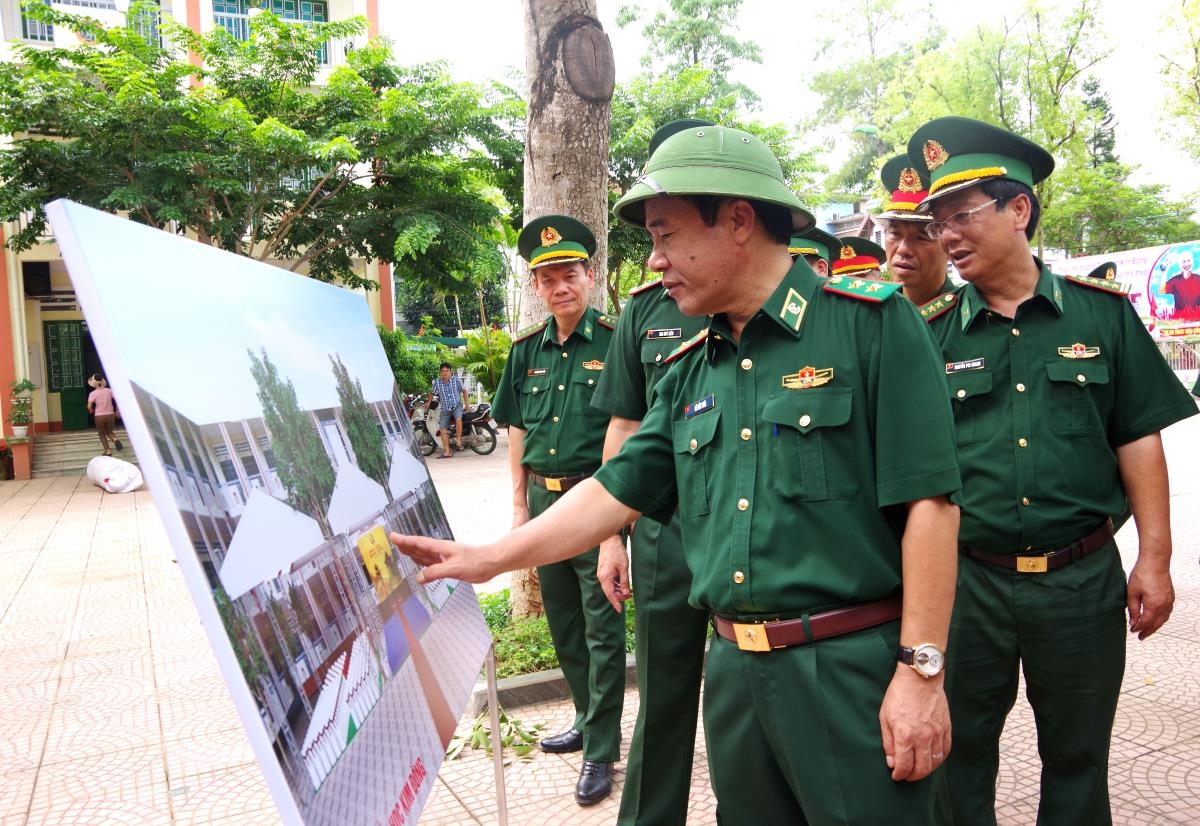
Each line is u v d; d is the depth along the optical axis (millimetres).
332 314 1736
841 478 1387
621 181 15633
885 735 1325
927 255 2463
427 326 21906
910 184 2430
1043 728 2123
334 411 1484
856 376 1404
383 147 12922
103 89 12094
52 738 3248
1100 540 2064
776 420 1414
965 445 2137
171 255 1097
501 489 10047
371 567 1390
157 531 8023
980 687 2115
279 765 864
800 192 17891
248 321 1262
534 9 3973
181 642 4445
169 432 895
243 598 929
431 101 13258
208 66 14047
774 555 1398
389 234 13891
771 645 1408
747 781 1506
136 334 914
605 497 1655
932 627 1323
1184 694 3287
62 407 16500
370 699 1199
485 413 14625
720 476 1487
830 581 1368
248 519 1014
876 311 1419
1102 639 2025
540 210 4043
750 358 1486
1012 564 2062
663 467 1682
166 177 11805
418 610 1567
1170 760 2766
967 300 2211
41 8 11633
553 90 3955
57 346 16484
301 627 1055
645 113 16062
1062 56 19578
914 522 1338
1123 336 2084
